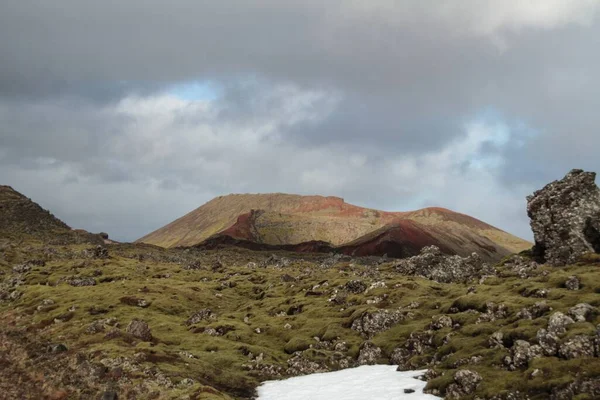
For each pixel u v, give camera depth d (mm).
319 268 197125
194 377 72062
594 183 106188
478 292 93188
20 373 65312
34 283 168625
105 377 68438
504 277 103062
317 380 73812
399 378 69125
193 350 90438
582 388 50062
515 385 54750
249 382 74500
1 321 122438
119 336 89375
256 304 135750
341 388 67688
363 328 94125
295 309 121062
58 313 124438
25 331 108250
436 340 78000
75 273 182625
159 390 64625
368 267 174125
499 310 78625
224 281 176000
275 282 166500
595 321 61375
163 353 80812
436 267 132250
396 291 109312
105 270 189125
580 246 99688
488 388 55969
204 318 119500
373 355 81812
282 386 72062
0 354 73438
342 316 105625
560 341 57719
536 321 67812
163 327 109875
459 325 80375
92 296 140250
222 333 105188
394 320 93062
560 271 92125
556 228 104062
